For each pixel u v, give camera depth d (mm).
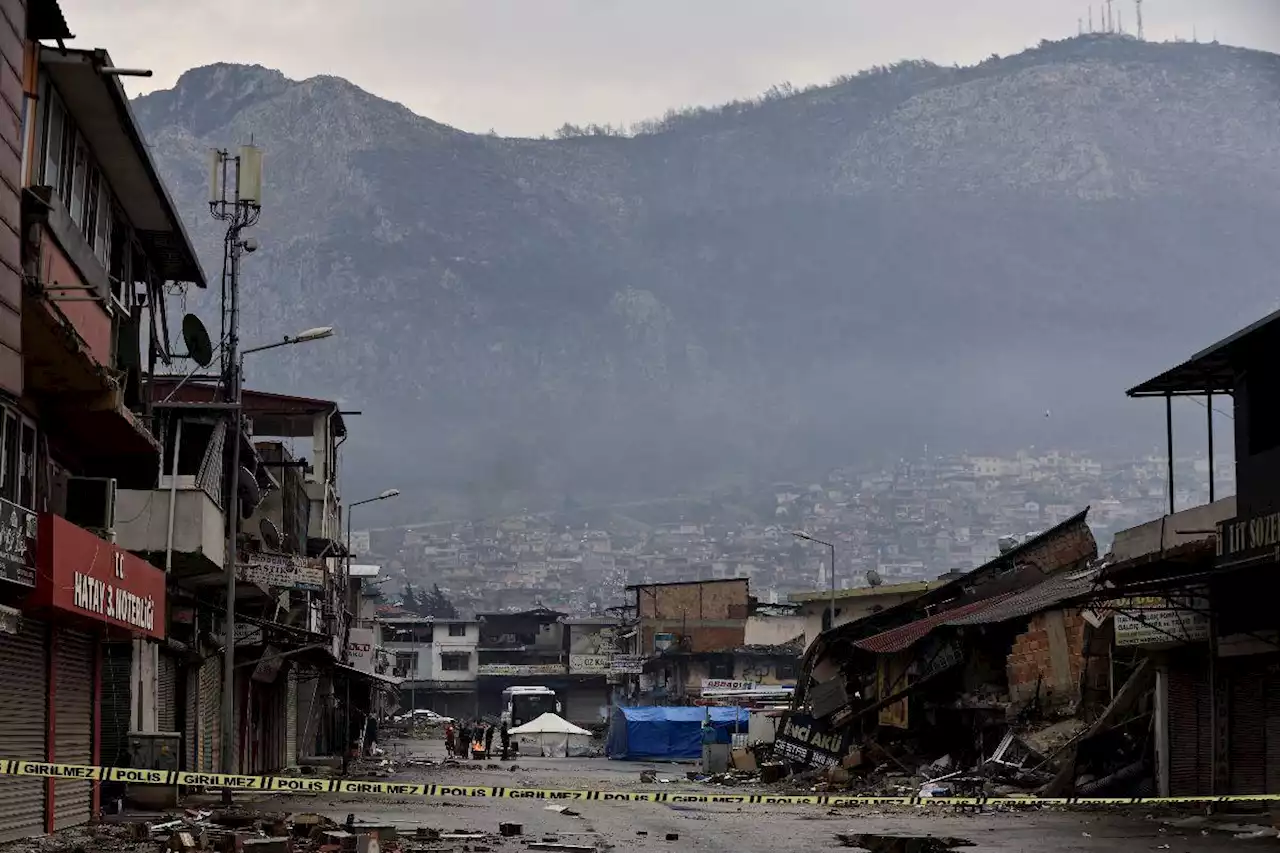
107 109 32500
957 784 50469
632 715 100500
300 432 83250
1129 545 43844
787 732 69188
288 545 67375
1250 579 35625
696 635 149125
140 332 41625
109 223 37375
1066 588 54781
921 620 65062
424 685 184750
